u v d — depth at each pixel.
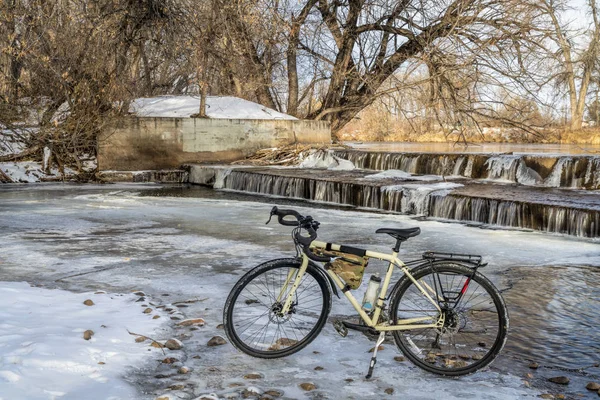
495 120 22.95
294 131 23.09
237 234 9.74
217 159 21.67
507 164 14.88
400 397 3.65
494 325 4.48
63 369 3.79
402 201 12.95
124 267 7.28
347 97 25.89
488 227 10.86
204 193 16.80
